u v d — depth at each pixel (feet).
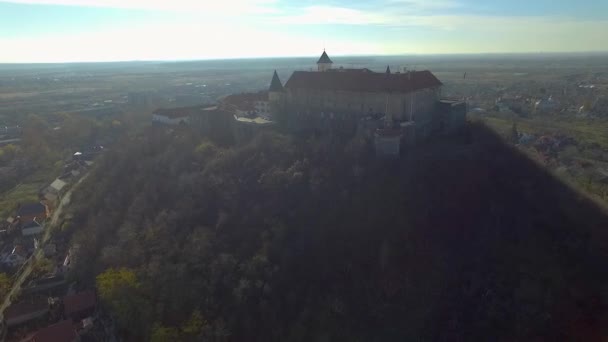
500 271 268.62
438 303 263.49
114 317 273.33
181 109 564.71
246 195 337.52
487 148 368.27
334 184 327.26
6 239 396.78
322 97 432.25
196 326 256.73
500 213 297.33
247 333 260.01
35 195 513.45
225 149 413.18
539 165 355.56
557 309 245.86
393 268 276.82
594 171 458.50
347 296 270.46
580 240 276.00
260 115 504.84
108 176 444.55
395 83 384.47
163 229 326.44
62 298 301.43
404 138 363.56
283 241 299.99
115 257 317.63
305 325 260.83
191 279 283.18
